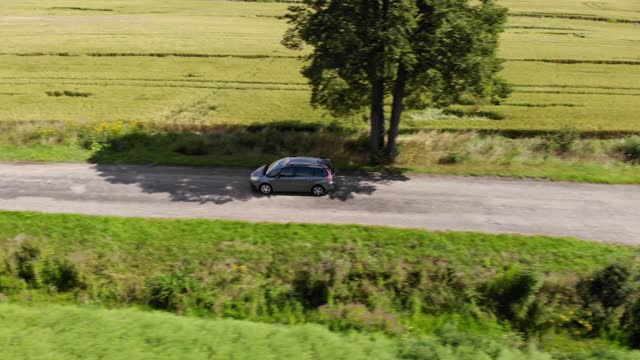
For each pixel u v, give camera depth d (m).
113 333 19.05
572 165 31.78
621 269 20.88
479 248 23.23
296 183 27.80
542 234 24.61
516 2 115.81
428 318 21.05
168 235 23.91
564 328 20.58
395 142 31.80
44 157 31.67
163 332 19.12
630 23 96.25
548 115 47.03
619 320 20.50
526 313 20.89
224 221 25.00
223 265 22.34
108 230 24.17
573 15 100.25
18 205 26.33
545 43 76.44
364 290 21.67
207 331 19.28
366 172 30.89
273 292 21.58
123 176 29.86
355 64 27.23
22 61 60.72
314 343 18.81
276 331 19.45
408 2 25.58
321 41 27.84
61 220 24.83
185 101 48.72
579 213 26.56
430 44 27.27
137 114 44.81
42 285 22.17
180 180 29.56
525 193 28.53
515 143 34.53
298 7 28.83
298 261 22.55
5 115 43.62
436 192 28.55
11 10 93.56
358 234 24.17
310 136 35.03
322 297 21.50
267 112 45.91
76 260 22.36
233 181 29.64
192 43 71.00
